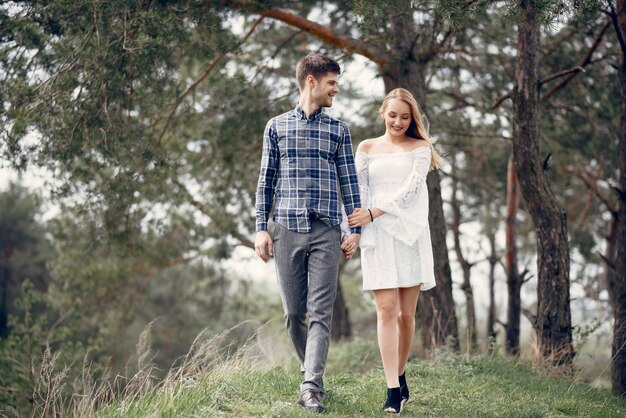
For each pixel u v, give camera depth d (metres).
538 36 7.14
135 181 7.90
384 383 5.05
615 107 9.68
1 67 6.71
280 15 8.03
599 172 11.73
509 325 9.62
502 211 13.88
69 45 6.68
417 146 4.40
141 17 6.56
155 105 7.71
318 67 4.09
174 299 19.17
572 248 13.08
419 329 9.90
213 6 7.36
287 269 4.10
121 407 4.22
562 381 6.20
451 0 5.90
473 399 4.81
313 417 3.79
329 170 4.11
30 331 10.61
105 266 12.53
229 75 9.11
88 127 6.93
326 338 4.05
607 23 7.69
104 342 13.11
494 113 10.02
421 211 4.27
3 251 18.80
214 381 4.61
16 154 6.78
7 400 8.77
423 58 8.61
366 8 6.36
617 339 6.68
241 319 15.12
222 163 10.18
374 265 4.13
